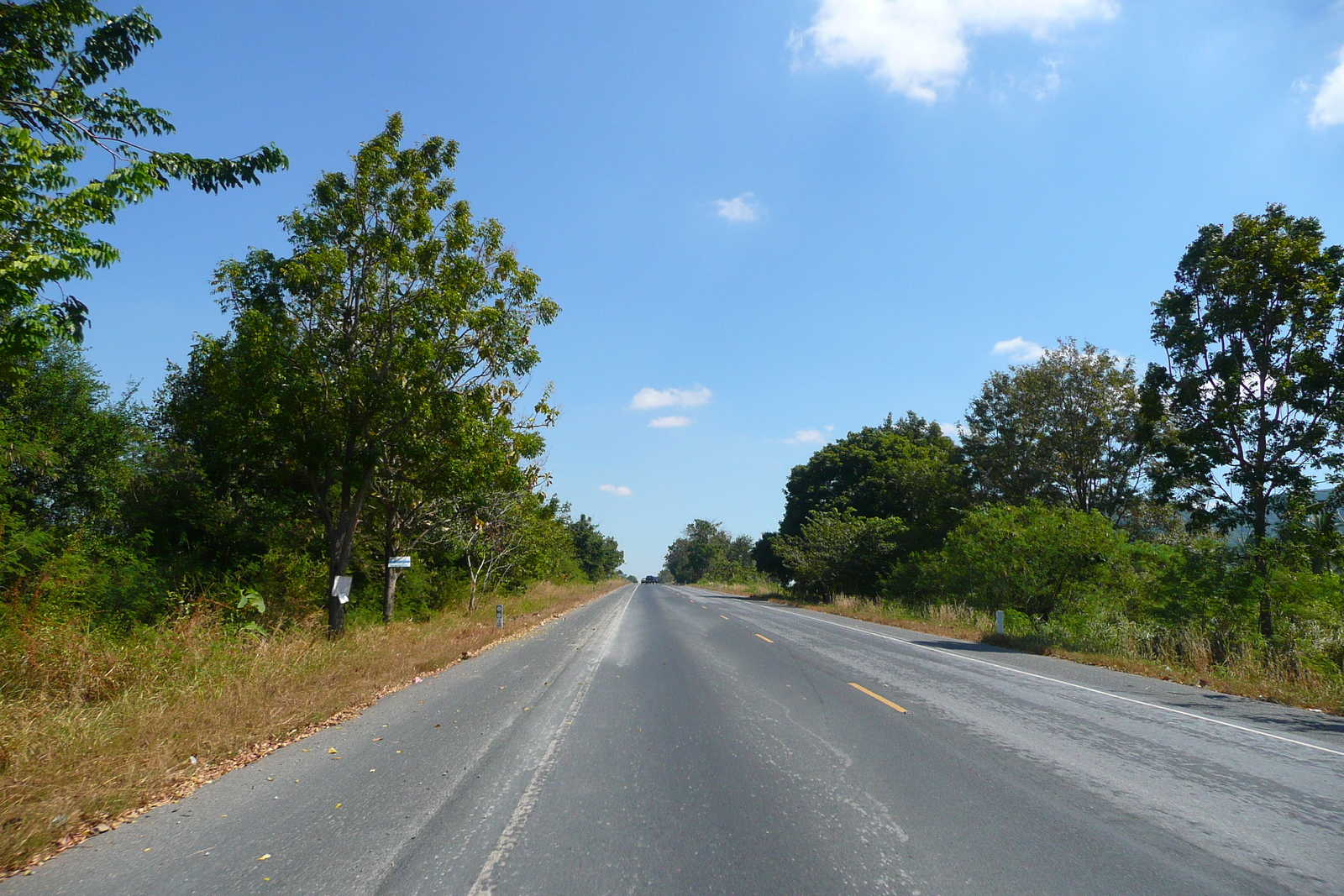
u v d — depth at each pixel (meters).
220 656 10.97
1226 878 4.39
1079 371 41.19
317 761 6.96
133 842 4.93
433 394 15.23
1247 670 13.71
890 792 6.07
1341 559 19.28
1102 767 6.87
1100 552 24.70
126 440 16.05
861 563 45.81
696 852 4.76
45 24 8.30
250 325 13.62
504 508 26.38
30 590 11.84
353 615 20.14
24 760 6.19
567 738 7.90
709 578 115.06
